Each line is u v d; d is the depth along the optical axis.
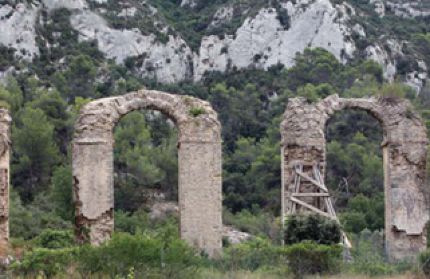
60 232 101.44
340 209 155.50
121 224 134.62
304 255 73.44
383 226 142.50
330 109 92.62
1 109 85.62
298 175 89.88
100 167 86.56
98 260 66.31
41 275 67.69
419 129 93.62
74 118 171.38
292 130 91.31
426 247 92.81
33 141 156.50
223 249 87.88
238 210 162.25
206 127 89.38
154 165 162.25
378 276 74.06
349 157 169.62
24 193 151.25
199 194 88.44
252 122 193.62
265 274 72.38
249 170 172.62
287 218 82.62
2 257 79.19
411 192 92.62
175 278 66.81
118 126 173.12
